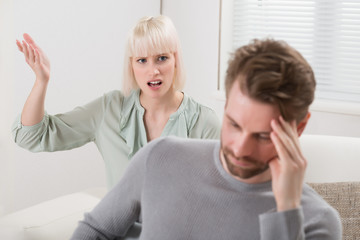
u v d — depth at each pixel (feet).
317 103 8.91
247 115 2.94
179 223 3.50
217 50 10.14
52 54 8.50
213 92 10.06
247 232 3.35
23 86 8.09
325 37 9.32
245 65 2.95
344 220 5.17
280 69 2.89
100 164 9.64
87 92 9.21
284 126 2.97
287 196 3.10
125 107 6.18
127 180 3.79
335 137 5.92
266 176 3.40
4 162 7.88
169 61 5.83
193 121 6.11
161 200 3.57
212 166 3.51
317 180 5.68
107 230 3.87
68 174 9.12
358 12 8.96
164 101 6.07
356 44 9.07
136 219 3.91
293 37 9.56
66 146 6.14
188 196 3.50
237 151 3.05
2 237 5.21
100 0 9.14
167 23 5.87
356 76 9.14
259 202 3.36
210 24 10.14
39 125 5.82
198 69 10.43
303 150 5.76
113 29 9.50
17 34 7.93
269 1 9.77
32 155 8.45
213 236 3.42
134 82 6.13
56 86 8.66
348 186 5.37
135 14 9.93
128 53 5.91
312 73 3.03
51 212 5.61
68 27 8.68
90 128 6.19
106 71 9.50
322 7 9.23
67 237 5.43
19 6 7.89
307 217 3.32
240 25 10.03
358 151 5.75
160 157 3.64
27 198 8.49
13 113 7.95
